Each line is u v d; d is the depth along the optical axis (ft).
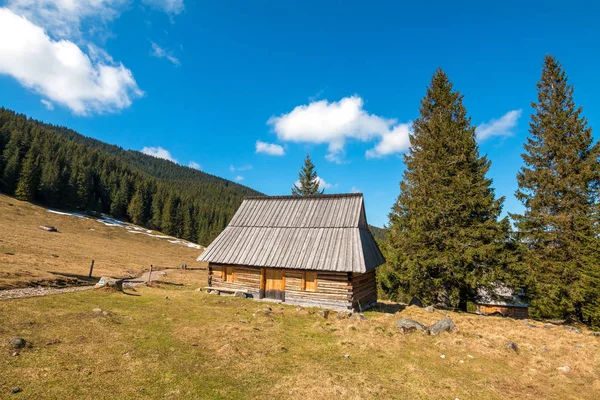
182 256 242.78
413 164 107.34
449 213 83.20
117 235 258.98
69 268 102.32
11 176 281.95
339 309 68.23
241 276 79.77
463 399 29.19
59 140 456.04
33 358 30.94
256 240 81.92
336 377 31.99
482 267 79.71
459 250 79.61
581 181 84.38
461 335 49.14
